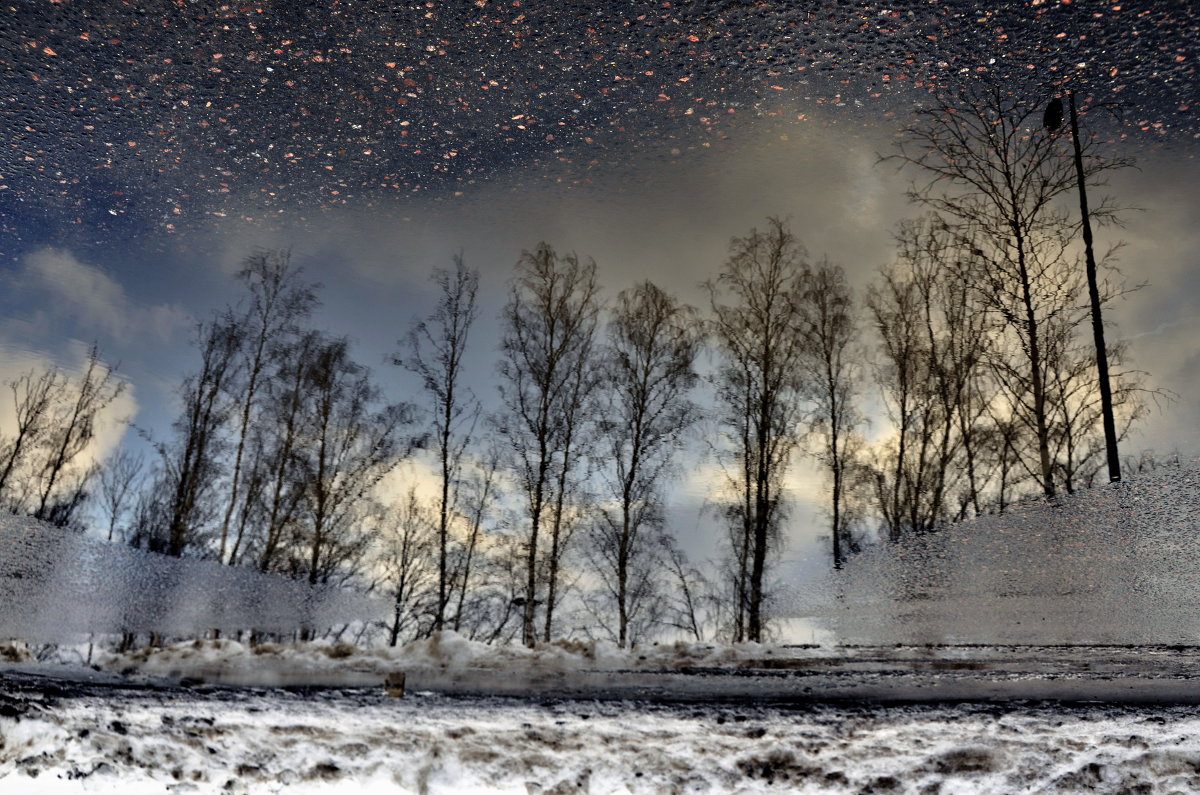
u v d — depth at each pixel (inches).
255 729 154.9
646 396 540.4
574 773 141.9
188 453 571.2
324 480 565.6
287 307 578.2
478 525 556.4
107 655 266.4
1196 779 142.9
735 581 546.0
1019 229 456.4
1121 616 292.7
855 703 187.5
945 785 140.1
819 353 556.1
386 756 145.4
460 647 300.5
